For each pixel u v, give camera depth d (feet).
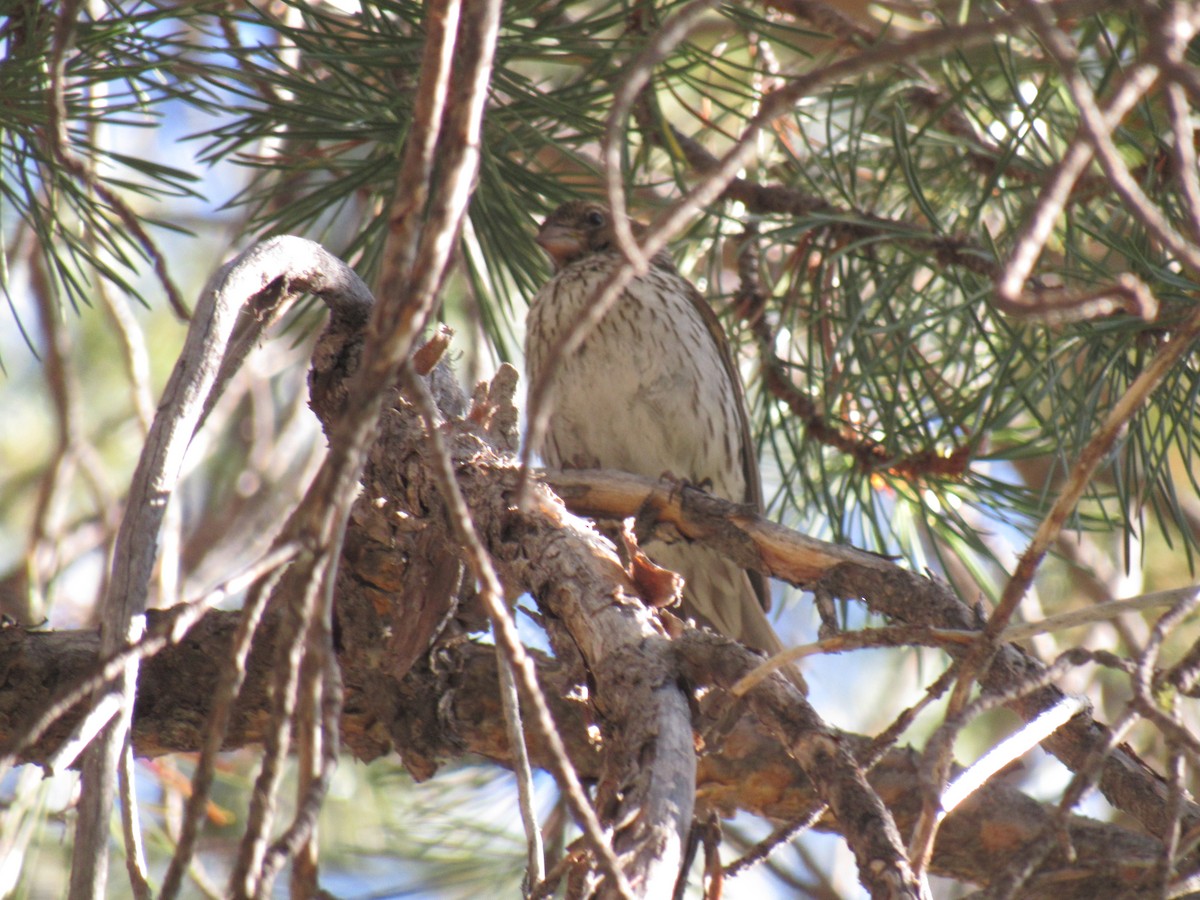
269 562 9.18
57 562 27.30
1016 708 15.71
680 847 10.77
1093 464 11.57
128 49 19.88
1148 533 32.48
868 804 11.05
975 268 21.17
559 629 14.28
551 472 20.42
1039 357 22.41
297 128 21.22
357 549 18.71
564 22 21.72
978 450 22.36
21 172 20.04
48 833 24.76
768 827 31.73
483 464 16.40
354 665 19.43
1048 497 23.30
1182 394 20.21
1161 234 7.89
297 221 21.86
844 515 25.21
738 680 12.44
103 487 27.78
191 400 14.49
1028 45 21.86
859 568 18.29
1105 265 20.08
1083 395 19.84
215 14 19.36
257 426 30.53
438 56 9.32
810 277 24.61
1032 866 10.75
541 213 22.85
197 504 33.91
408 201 9.37
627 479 20.17
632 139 24.68
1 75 19.06
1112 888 19.04
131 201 34.42
